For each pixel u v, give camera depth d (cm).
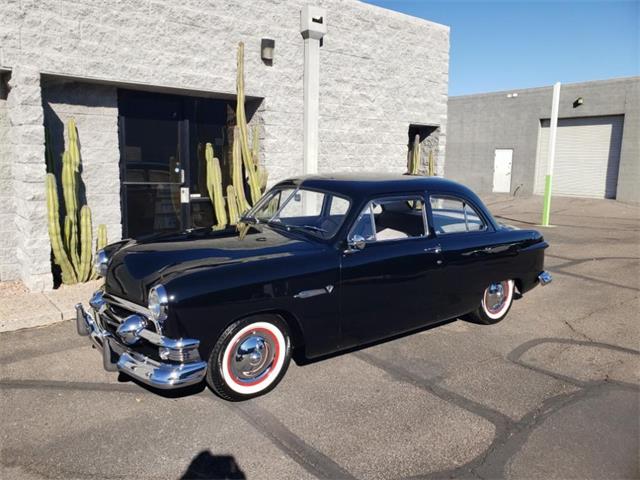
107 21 682
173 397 398
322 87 938
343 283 429
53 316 555
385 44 1022
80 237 702
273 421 364
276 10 850
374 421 366
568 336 549
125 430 349
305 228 471
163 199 819
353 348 506
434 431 354
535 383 432
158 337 359
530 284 604
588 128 2139
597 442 343
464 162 2541
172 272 371
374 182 490
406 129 1091
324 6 916
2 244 679
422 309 492
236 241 447
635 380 440
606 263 921
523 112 2292
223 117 875
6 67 611
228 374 380
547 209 1410
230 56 805
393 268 461
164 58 737
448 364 470
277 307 392
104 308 416
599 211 1792
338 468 311
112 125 736
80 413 371
